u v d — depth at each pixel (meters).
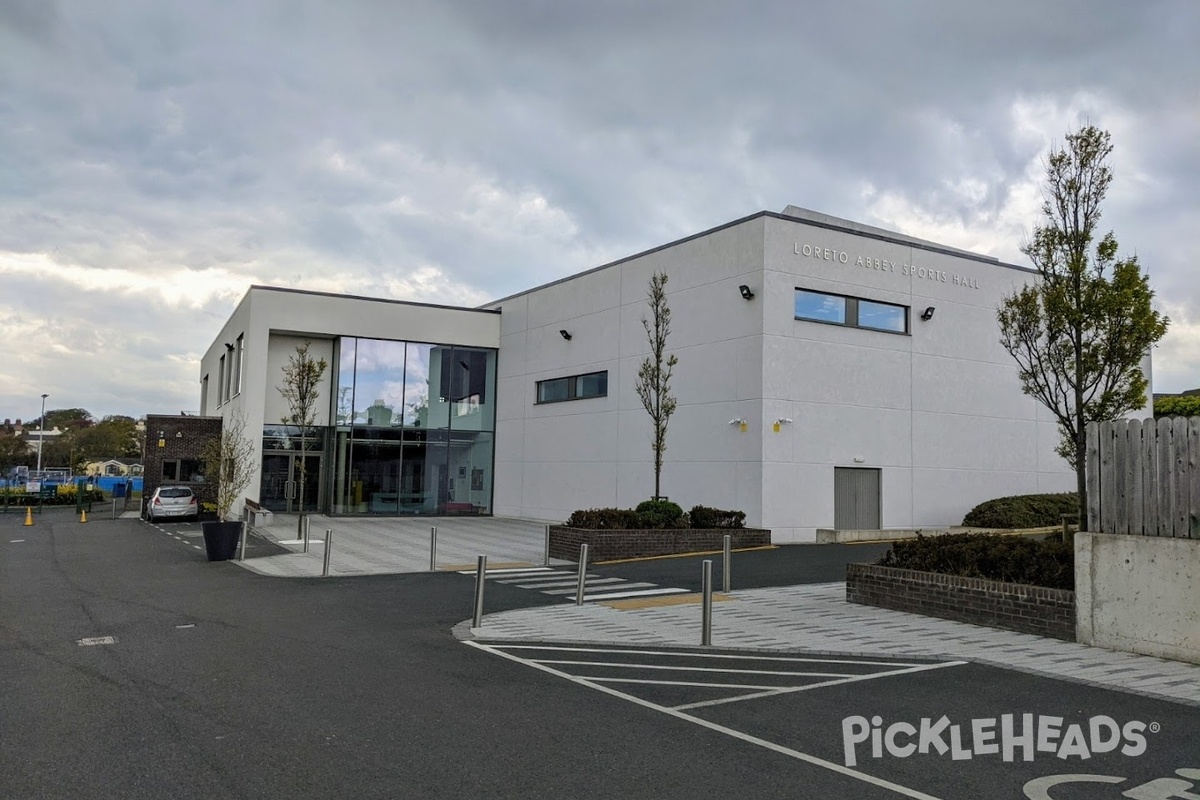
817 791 5.20
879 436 24.30
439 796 5.02
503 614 12.20
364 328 32.78
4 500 47.56
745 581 15.65
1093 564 9.77
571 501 29.69
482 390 34.75
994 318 26.86
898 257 25.14
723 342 23.83
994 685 7.96
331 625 11.26
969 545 11.98
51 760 5.63
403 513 33.03
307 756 5.73
